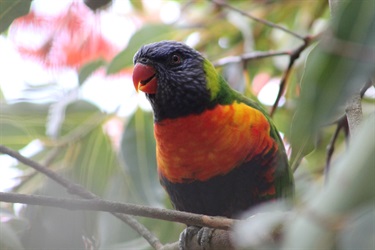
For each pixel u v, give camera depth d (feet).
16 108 35.22
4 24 24.76
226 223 18.67
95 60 34.78
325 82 11.88
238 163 25.80
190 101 26.02
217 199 26.73
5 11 24.61
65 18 33.06
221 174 26.02
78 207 18.58
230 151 25.61
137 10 41.47
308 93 12.07
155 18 41.65
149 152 33.19
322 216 10.10
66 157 35.09
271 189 26.43
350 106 20.93
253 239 13.67
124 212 18.88
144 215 18.95
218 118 25.67
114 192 34.06
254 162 25.89
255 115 26.17
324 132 34.71
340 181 10.05
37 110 35.40
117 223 32.22
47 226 26.84
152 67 27.20
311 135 12.48
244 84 34.14
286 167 26.89
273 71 39.40
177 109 26.05
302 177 35.35
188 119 25.90
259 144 25.76
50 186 28.91
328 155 29.17
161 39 35.19
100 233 31.94
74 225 27.02
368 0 11.68
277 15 39.88
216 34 39.68
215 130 25.58
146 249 31.89
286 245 10.46
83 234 27.61
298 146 16.78
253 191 26.35
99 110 35.60
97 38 34.45
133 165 32.94
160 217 18.94
